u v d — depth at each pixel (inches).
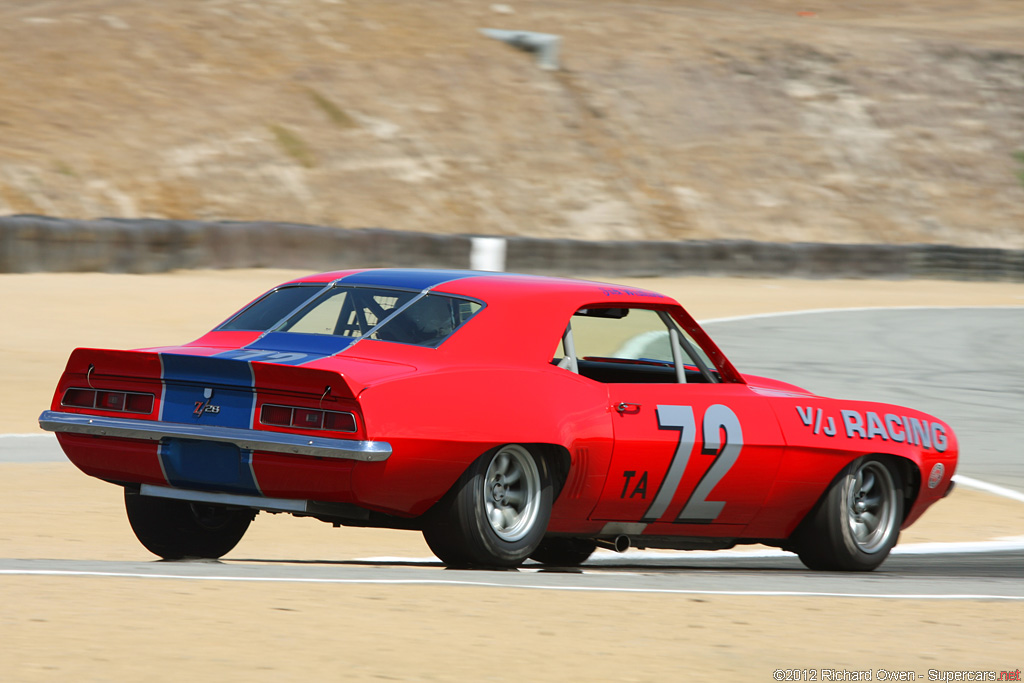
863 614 685.9
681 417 845.2
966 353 2753.4
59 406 789.9
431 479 735.7
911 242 6481.3
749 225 6156.5
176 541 861.2
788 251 4579.2
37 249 3149.6
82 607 579.8
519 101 6195.9
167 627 550.3
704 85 6934.1
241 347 795.4
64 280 3065.9
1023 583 893.2
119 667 484.7
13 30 5315.0
